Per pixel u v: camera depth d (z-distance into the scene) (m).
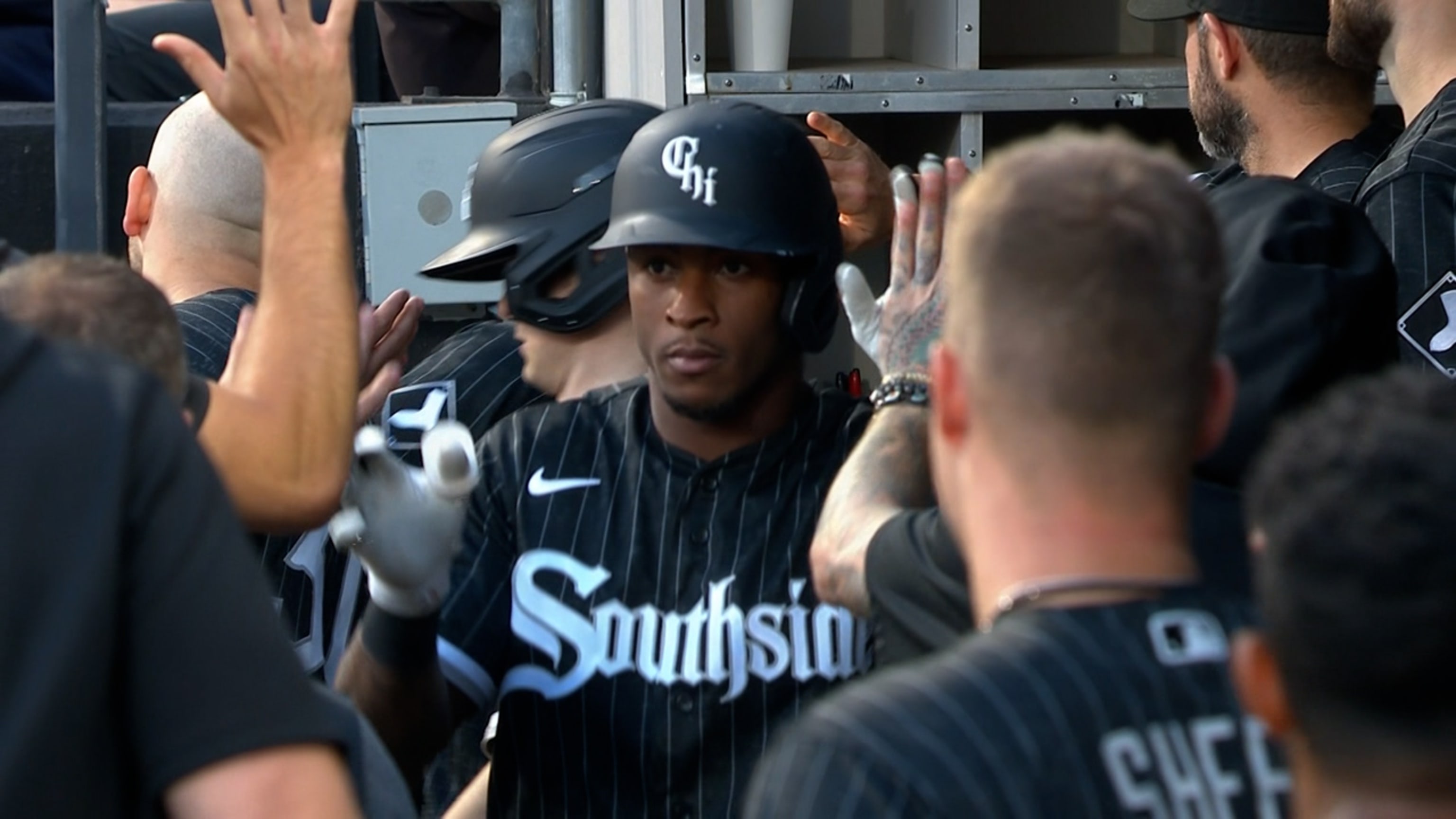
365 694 6.83
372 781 5.77
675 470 6.82
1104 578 4.30
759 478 6.75
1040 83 11.03
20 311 5.52
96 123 11.20
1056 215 4.36
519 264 7.70
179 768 4.12
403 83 15.15
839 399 7.10
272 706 4.23
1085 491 4.32
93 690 4.01
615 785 6.62
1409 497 3.53
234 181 9.52
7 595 3.97
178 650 4.15
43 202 11.62
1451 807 3.51
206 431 5.63
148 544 4.16
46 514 4.04
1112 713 4.11
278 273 6.10
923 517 5.67
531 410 7.27
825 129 9.09
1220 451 5.88
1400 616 3.46
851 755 4.07
